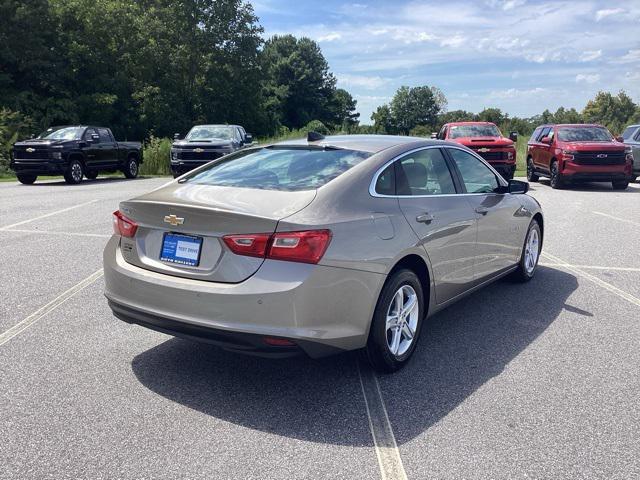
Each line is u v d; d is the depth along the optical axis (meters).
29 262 7.20
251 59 56.53
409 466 2.92
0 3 39.88
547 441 3.18
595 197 15.29
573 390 3.83
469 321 5.28
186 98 54.16
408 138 4.90
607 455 3.04
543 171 18.59
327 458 2.99
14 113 32.00
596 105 113.00
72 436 3.18
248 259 3.44
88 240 8.60
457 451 3.07
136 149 23.14
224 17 54.59
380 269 3.79
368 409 3.55
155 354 4.39
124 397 3.67
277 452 3.04
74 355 4.34
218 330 3.45
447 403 3.64
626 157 16.83
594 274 7.03
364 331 3.77
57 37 44.19
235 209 3.52
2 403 3.56
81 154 19.39
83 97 42.78
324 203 3.67
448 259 4.65
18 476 2.80
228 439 3.17
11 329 4.86
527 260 6.54
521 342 4.73
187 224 3.63
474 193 5.25
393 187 4.22
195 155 18.44
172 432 3.24
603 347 4.62
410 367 4.22
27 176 19.17
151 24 49.81
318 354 3.54
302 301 3.38
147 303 3.75
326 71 103.19
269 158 4.49
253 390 3.80
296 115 99.12
